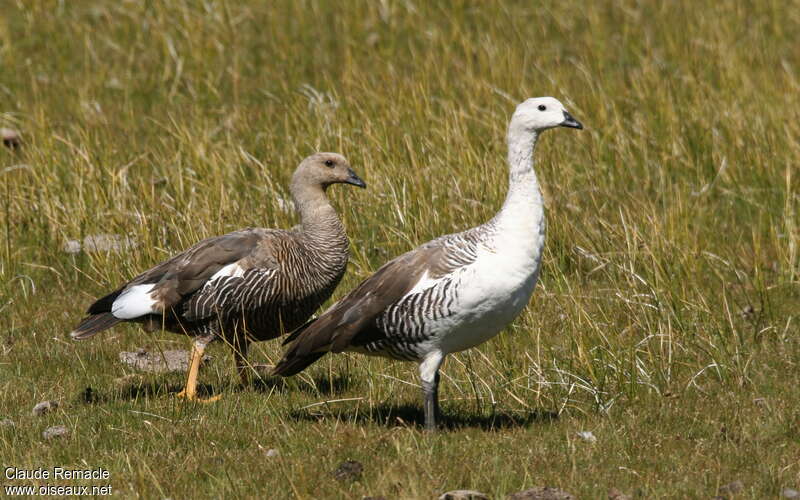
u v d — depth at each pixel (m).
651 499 8.27
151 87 20.91
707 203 15.95
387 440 9.32
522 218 9.26
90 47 22.05
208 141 17.05
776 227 14.75
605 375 10.80
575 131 17.69
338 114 17.84
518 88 19.31
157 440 9.49
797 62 21.39
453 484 8.45
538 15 23.94
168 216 14.73
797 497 8.29
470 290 9.10
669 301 12.34
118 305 10.46
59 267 14.44
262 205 14.97
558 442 9.45
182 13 23.14
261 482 8.56
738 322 12.43
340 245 11.34
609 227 14.31
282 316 10.90
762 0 24.20
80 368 11.55
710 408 10.25
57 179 16.05
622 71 20.91
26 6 23.94
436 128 17.30
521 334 12.05
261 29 23.31
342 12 23.81
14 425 9.80
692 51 21.45
